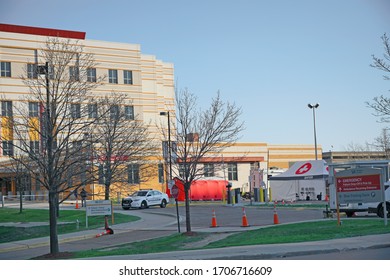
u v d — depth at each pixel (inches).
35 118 1084.5
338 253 552.7
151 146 1926.7
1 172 1927.9
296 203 1824.6
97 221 1277.1
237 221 1152.8
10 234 1143.6
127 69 2615.7
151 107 2790.4
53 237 689.6
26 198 2504.9
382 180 792.9
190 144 1018.1
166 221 1242.6
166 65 3058.6
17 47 2346.2
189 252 594.6
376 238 640.4
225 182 2379.4
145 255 592.1
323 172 1712.6
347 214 1077.8
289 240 662.5
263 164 2933.1
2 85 2274.9
